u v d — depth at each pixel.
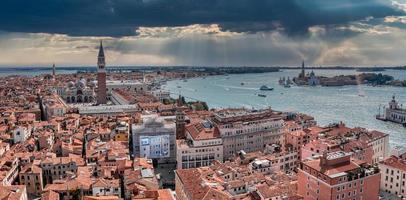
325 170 163.88
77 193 187.50
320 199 164.62
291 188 177.12
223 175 196.88
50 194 178.50
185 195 181.25
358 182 165.25
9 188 181.12
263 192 166.38
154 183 190.50
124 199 195.25
